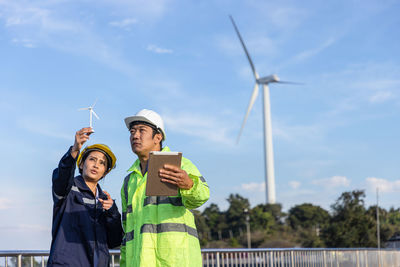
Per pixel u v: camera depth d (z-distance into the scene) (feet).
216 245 323.98
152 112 13.69
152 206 12.68
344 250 41.75
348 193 205.36
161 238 12.35
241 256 27.40
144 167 13.62
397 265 55.83
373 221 196.54
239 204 368.68
